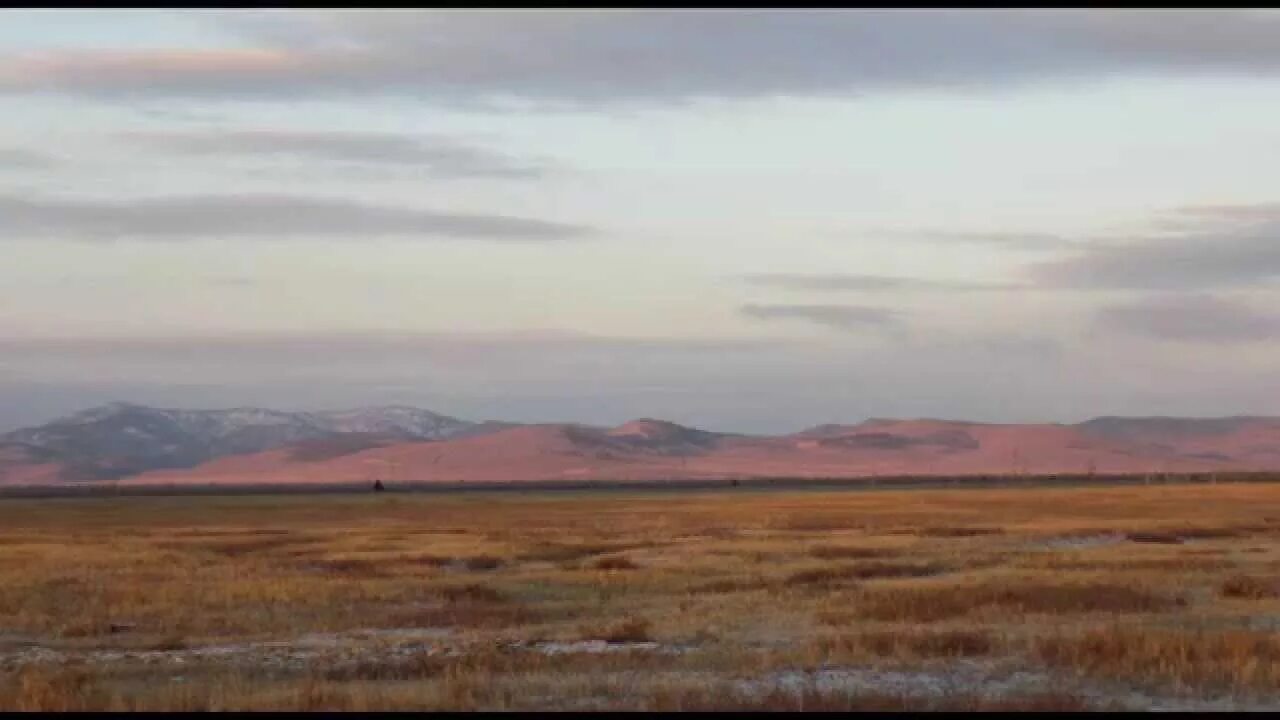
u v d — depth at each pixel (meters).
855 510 152.38
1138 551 76.12
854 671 31.77
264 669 34.94
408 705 27.31
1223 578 56.16
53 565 69.25
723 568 67.25
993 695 28.17
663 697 27.83
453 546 86.75
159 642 41.59
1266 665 30.38
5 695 29.50
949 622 41.56
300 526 128.62
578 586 59.00
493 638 40.94
